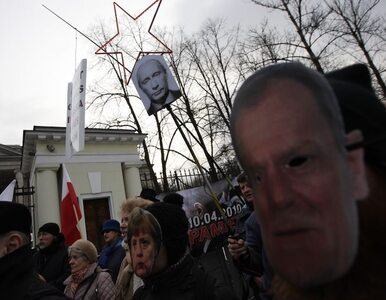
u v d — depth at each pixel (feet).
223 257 22.57
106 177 46.44
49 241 15.34
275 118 1.53
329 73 2.27
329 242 1.42
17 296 6.05
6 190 19.61
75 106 12.84
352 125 1.80
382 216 1.69
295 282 1.46
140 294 6.80
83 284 10.89
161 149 52.24
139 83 8.06
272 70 1.68
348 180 1.53
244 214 12.15
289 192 1.46
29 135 42.50
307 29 42.65
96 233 43.50
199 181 43.50
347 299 1.62
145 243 6.23
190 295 6.01
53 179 42.73
